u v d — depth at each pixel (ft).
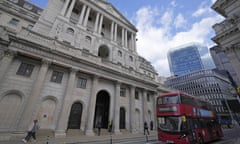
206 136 43.65
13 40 50.57
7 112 44.80
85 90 67.41
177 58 415.03
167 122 39.17
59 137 48.75
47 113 53.42
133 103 82.99
